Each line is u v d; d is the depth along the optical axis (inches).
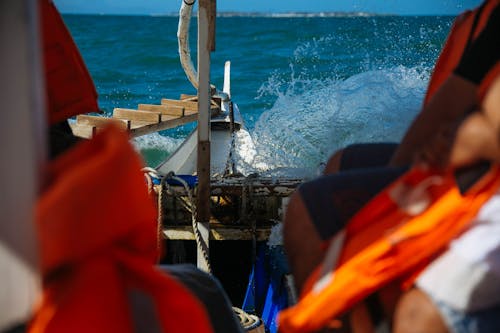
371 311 62.4
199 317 54.4
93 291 49.7
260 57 1177.4
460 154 57.5
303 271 70.1
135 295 53.2
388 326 61.2
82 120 215.5
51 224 46.1
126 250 53.4
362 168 81.4
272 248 139.7
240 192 147.3
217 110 291.6
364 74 216.1
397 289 60.5
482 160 57.0
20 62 43.1
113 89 844.0
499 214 56.1
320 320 60.7
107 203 48.2
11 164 44.1
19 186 44.4
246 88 818.2
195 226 139.9
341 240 62.6
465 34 67.2
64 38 74.6
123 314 50.8
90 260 50.6
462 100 64.1
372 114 177.5
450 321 56.5
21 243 45.1
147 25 2464.3
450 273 56.4
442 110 65.6
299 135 187.3
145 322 52.9
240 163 190.9
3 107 43.4
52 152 70.0
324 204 70.1
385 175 70.1
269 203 147.7
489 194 56.9
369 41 769.6
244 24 2664.9
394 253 58.3
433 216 57.7
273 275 131.0
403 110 174.6
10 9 42.4
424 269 58.8
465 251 55.9
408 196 60.5
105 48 1380.4
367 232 61.6
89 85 78.9
